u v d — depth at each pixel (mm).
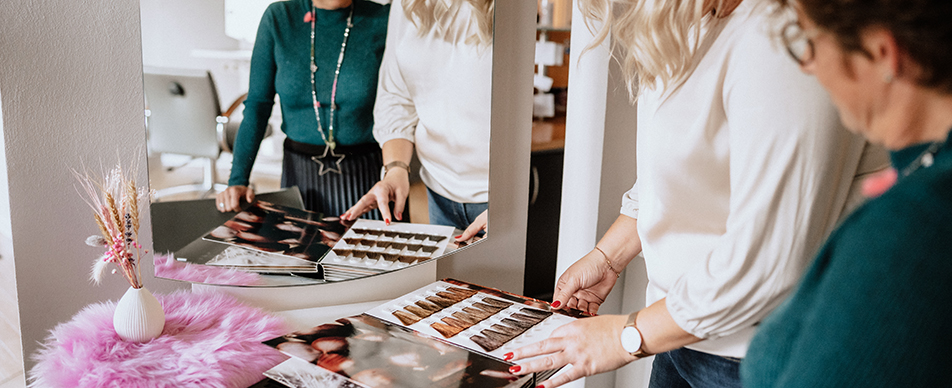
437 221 1303
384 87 1177
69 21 1060
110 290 1193
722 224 839
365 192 1216
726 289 697
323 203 1188
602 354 835
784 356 507
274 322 1104
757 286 684
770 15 628
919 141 473
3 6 1011
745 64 699
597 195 1473
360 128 1181
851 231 461
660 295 960
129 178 1151
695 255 871
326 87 1136
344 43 1126
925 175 435
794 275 674
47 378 909
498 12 1293
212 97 1081
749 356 556
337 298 1287
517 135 1410
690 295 733
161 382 892
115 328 984
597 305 1180
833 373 444
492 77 1271
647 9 784
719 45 750
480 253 1454
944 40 406
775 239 669
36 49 1048
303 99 1128
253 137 1119
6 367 2262
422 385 870
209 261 1150
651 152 853
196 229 1129
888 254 424
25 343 1158
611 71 1396
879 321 421
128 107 1131
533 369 862
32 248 1124
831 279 458
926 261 409
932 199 417
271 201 1156
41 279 1145
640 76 877
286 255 1188
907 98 456
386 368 917
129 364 914
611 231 1157
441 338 1024
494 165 1398
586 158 1471
